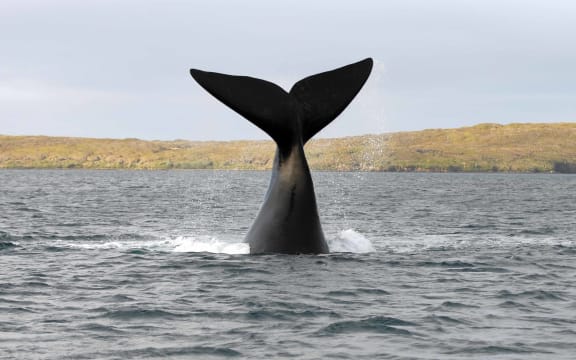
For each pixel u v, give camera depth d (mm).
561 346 30375
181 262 47938
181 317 34406
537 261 51188
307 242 46188
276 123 43562
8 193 171250
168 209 112875
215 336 31438
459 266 48344
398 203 136000
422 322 33906
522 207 125938
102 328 32625
